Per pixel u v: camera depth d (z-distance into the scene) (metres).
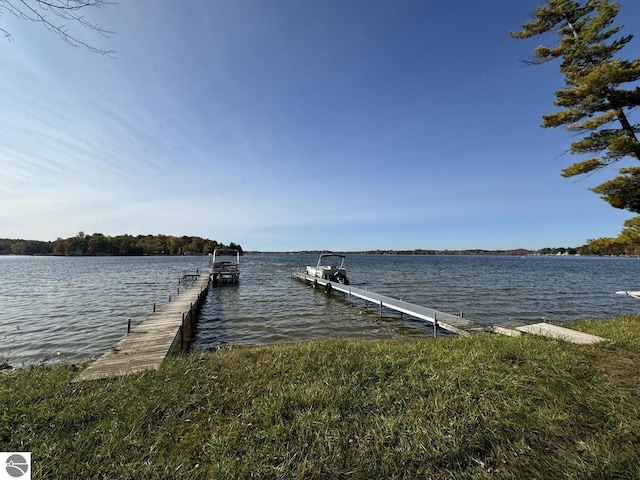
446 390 3.86
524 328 7.87
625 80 8.38
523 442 2.90
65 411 3.38
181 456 2.75
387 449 2.84
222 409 3.55
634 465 2.54
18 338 10.31
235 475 2.51
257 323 12.73
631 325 7.39
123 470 2.56
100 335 10.66
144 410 3.43
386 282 27.31
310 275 28.36
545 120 10.04
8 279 30.77
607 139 9.08
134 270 44.72
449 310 14.86
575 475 2.49
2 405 3.42
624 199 8.68
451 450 2.78
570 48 9.93
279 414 3.38
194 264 63.09
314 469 2.60
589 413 3.33
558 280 29.80
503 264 64.69
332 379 4.21
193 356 5.29
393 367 4.60
